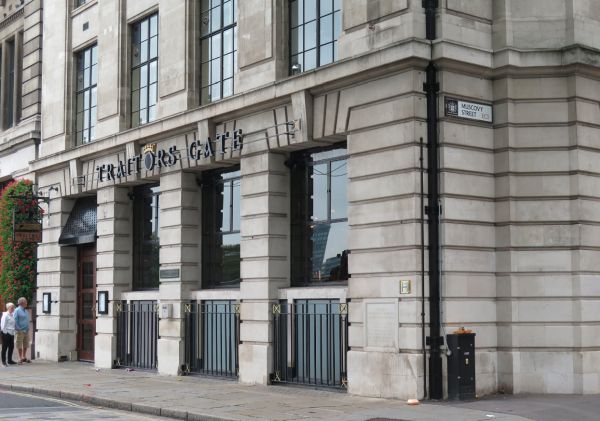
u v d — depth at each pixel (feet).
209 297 64.64
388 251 49.03
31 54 94.63
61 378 66.28
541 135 50.21
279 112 57.93
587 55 49.85
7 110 101.81
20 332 82.64
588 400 46.09
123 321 74.84
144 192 75.31
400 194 48.47
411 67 48.29
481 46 50.52
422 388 46.91
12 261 91.15
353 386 50.60
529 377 49.11
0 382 63.93
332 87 53.36
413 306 47.37
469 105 49.73
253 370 58.65
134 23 76.95
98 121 79.15
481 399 47.21
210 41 67.21
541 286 49.42
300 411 44.60
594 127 50.78
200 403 48.75
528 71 50.31
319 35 56.75
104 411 49.06
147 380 63.62
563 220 49.67
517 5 51.21
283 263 58.65
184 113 65.57
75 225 83.92
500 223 50.19
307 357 55.26
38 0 93.45
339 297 53.26
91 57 83.87
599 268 50.19
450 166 48.47
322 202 57.06
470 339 47.16
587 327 49.11
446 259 47.88
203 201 67.72
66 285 84.84
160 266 68.59
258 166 59.26
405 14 49.08
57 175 85.92
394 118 49.08
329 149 56.70
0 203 92.48
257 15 60.64
